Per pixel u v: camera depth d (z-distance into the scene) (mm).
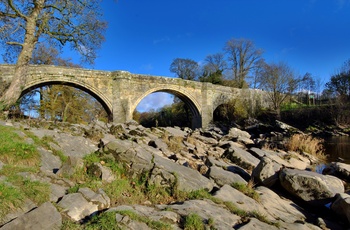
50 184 4988
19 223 3588
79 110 35094
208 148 14281
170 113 52406
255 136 29547
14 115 15445
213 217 4609
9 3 15609
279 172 7566
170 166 6594
